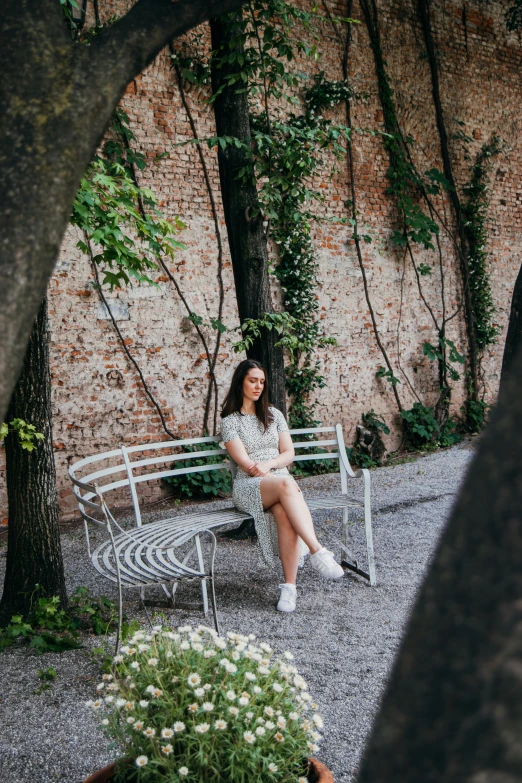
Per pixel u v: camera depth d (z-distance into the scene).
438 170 10.51
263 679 2.11
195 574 3.63
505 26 11.20
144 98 7.50
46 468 4.05
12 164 1.24
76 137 1.30
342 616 4.05
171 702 1.97
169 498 7.71
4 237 1.20
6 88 1.30
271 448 4.64
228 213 5.84
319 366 9.07
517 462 0.68
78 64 1.35
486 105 11.06
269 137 5.65
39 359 4.00
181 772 1.79
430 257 10.44
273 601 4.33
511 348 5.44
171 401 7.81
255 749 1.88
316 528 6.00
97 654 3.55
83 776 2.52
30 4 1.37
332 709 2.97
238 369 4.62
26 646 3.70
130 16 1.46
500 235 11.44
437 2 10.35
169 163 7.69
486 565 0.68
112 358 7.37
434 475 8.16
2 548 5.98
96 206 3.79
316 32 8.94
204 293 8.02
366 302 9.60
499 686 0.65
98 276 7.23
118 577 3.49
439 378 10.59
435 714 0.68
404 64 9.99
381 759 0.71
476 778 0.64
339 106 9.20
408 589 4.48
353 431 9.48
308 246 8.77
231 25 5.40
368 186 9.61
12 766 2.58
